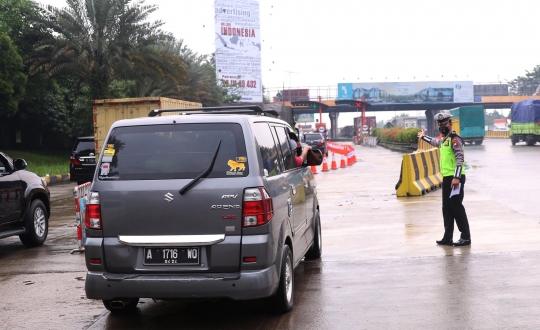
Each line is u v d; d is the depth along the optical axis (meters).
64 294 7.28
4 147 38.84
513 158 30.39
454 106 94.38
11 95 31.00
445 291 6.66
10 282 8.01
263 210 5.41
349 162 31.64
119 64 30.72
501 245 8.95
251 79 65.50
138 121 5.78
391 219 12.09
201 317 6.14
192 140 5.62
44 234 10.98
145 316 6.26
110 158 5.70
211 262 5.36
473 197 14.77
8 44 30.08
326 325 5.69
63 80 38.94
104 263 5.54
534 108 45.81
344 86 89.25
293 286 6.64
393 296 6.56
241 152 5.52
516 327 5.41
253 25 65.38
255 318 6.01
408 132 44.00
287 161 6.84
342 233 10.70
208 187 5.41
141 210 5.48
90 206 5.61
